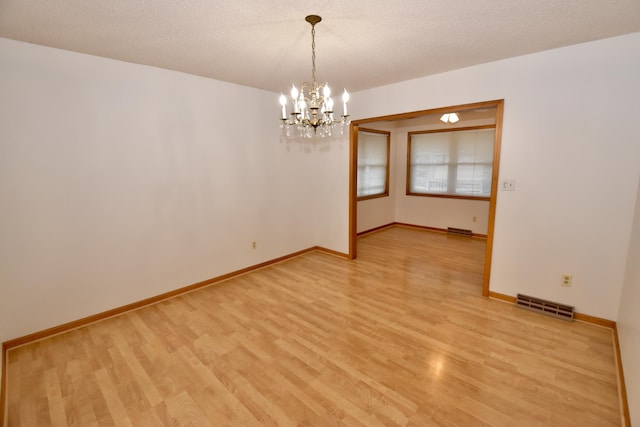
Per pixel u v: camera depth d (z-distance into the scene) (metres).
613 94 2.49
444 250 5.10
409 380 2.10
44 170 2.56
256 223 4.22
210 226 3.71
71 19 2.03
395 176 6.89
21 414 1.85
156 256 3.29
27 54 2.42
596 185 2.64
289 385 2.07
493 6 1.91
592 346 2.44
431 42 2.49
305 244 4.98
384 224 6.73
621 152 2.51
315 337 2.62
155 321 2.92
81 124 2.71
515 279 3.14
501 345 2.47
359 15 2.01
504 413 1.81
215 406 1.90
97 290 2.92
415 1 1.83
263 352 2.43
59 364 2.30
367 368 2.22
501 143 3.06
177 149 3.33
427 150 6.41
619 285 2.62
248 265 4.18
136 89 2.99
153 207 3.21
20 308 2.54
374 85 3.86
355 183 4.53
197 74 3.37
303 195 4.84
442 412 1.83
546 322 2.82
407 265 4.39
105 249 2.94
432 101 3.46
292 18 2.04
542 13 2.01
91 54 2.70
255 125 4.05
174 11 1.93
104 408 1.90
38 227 2.57
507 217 3.12
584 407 1.85
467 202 5.99
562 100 2.70
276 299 3.36
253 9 1.91
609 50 2.46
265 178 4.26
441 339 2.57
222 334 2.68
